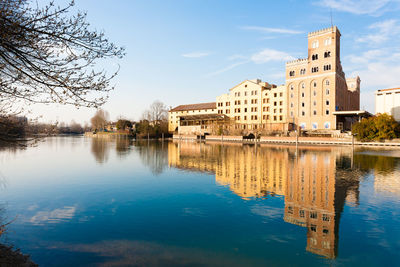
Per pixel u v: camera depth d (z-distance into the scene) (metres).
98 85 7.12
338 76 74.12
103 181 19.33
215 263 7.57
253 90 90.81
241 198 14.50
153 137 111.06
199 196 14.98
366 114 69.38
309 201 13.88
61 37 6.48
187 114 113.25
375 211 12.24
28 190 16.45
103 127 157.75
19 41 6.24
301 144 64.50
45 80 6.71
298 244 8.87
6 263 7.10
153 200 14.16
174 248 8.50
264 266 7.39
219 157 35.19
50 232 9.77
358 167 25.53
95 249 8.39
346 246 8.74
